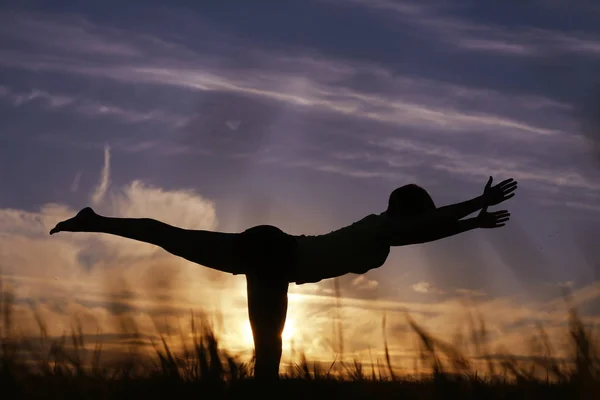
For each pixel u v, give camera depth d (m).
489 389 3.09
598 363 2.73
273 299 4.93
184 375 3.21
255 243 4.93
